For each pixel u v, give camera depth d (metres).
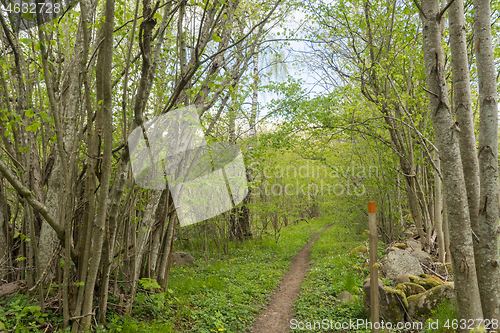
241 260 9.09
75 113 4.01
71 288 3.41
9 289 3.93
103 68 2.73
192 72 3.59
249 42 5.93
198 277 6.62
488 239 2.84
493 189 2.85
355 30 7.58
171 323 3.91
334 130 8.18
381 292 4.25
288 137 8.45
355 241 9.98
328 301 5.18
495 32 5.77
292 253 10.16
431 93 2.80
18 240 4.55
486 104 2.88
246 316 4.75
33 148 4.40
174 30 5.07
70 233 3.05
